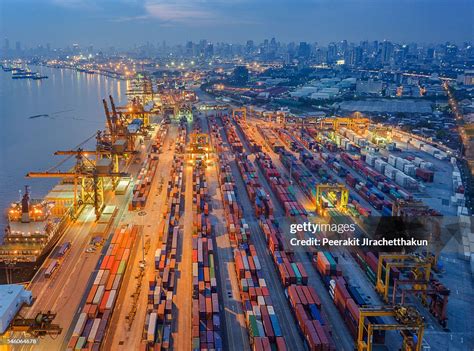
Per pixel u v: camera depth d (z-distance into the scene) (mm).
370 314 71375
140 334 80312
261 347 71688
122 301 90812
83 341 75500
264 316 81188
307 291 88250
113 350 76000
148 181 168625
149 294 90250
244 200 154250
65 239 121500
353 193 162875
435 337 81312
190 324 82875
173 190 155375
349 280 100062
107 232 126125
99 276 96625
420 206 125000
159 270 100625
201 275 97250
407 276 100875
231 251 113875
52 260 109062
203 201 150250
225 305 89875
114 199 155125
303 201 152000
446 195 163125
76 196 140125
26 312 86688
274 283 98188
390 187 160125
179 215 137500
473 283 100938
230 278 100312
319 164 190500
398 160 195375
